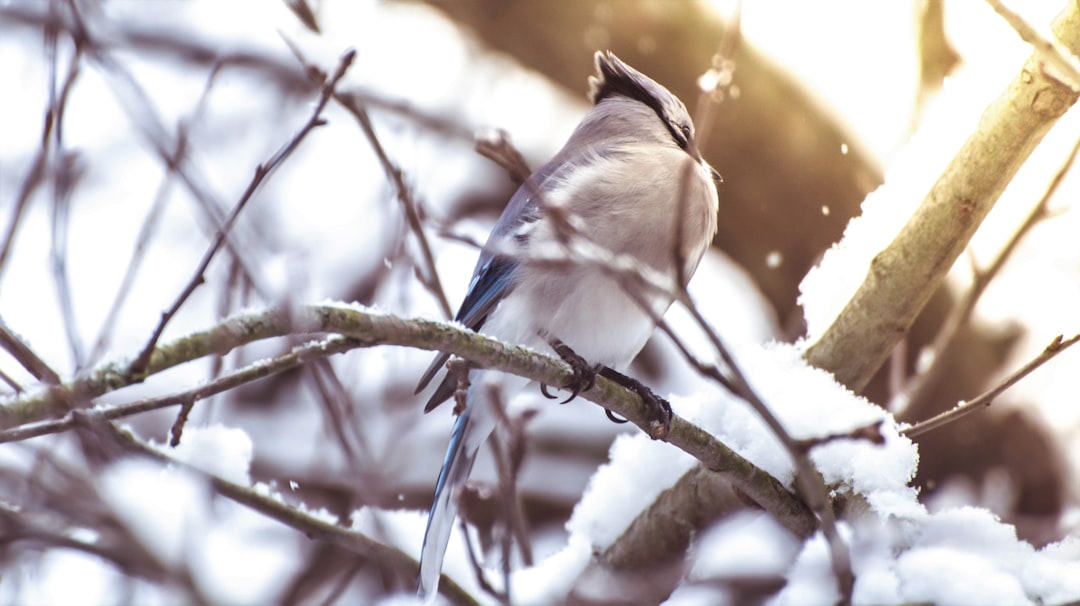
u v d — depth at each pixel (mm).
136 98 6887
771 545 9586
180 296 5633
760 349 8164
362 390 9883
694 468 7836
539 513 12180
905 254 7664
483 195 13625
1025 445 11812
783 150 12344
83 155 10766
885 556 6520
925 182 7840
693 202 8750
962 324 9406
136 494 6695
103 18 7309
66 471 6496
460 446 8289
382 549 7352
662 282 5801
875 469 6988
